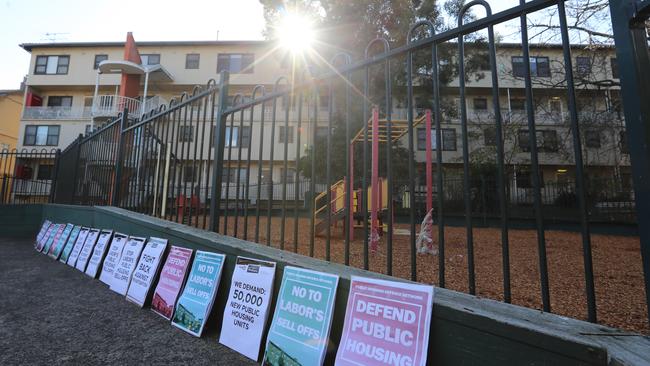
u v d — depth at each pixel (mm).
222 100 3322
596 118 9469
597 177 12781
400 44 13742
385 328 1521
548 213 12297
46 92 25453
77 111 23953
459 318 1332
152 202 4305
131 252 3578
